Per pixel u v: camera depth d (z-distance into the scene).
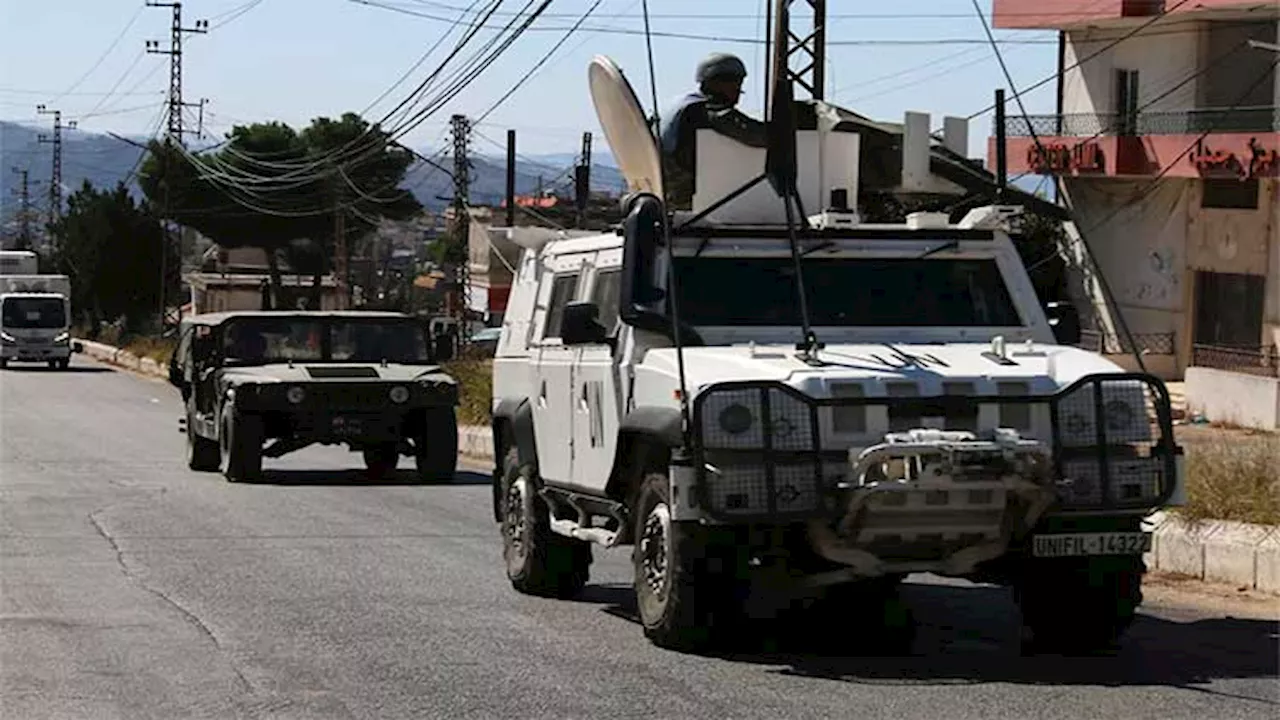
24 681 12.46
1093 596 13.20
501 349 18.14
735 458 12.16
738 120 14.76
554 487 16.08
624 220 14.05
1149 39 55.56
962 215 15.51
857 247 14.36
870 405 12.30
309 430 31.02
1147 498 12.62
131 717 11.30
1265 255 51.03
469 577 18.17
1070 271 58.94
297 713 11.41
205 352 33.25
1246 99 52.59
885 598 15.78
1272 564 16.72
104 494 28.14
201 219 111.94
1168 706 11.36
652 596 13.48
